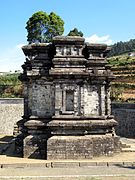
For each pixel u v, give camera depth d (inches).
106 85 1104.8
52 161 958.4
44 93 1075.3
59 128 1013.8
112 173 812.6
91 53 1081.4
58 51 1048.8
